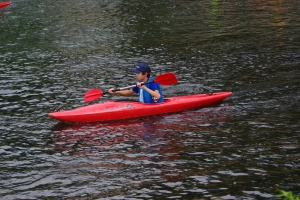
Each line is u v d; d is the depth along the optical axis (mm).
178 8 41062
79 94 20047
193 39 29422
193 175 12352
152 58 25438
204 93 19406
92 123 16859
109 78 22188
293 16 35125
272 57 24141
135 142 14906
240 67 22750
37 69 24109
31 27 34781
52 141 15219
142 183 12094
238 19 35125
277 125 15500
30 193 11875
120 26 34438
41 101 19203
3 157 14109
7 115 17641
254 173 12250
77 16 38844
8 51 28031
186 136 15148
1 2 46250
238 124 15852
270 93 18766
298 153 13320
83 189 11969
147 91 17375
